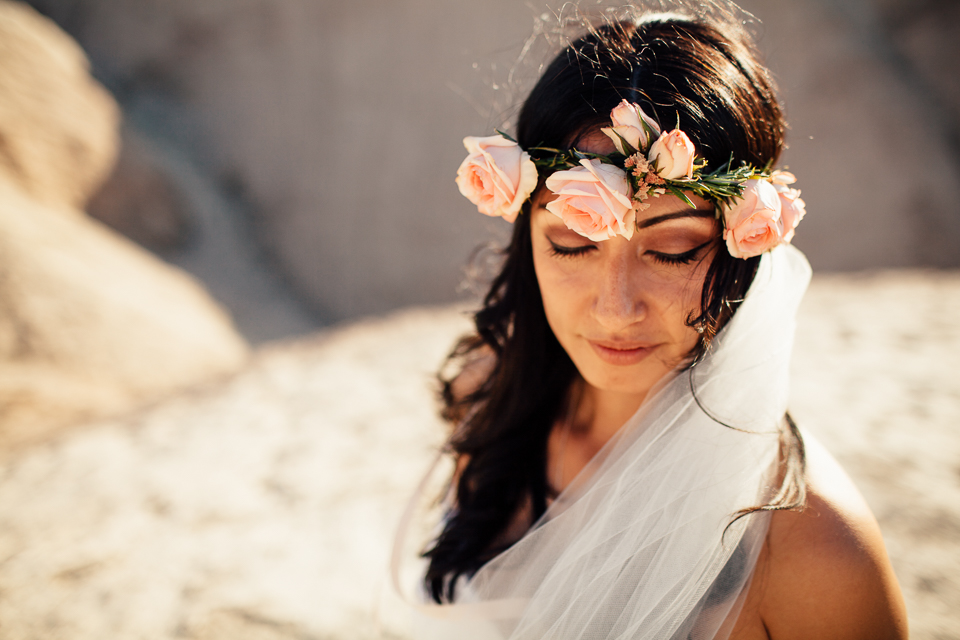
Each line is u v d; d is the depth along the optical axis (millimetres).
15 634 2379
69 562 2840
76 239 8891
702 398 989
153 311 8203
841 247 13062
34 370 6348
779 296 990
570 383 1359
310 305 12992
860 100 13734
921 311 5328
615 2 1155
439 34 14508
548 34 1259
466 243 13352
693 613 1002
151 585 2639
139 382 6875
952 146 13891
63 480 3721
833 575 906
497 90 1384
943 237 12992
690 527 989
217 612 2424
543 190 983
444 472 3195
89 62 13750
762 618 994
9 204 8539
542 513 1352
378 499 3164
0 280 7004
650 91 906
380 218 13617
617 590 1042
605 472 1102
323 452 3771
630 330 967
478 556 1348
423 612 1345
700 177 870
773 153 995
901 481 2771
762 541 955
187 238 11523
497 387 1401
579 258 967
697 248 932
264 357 6051
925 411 3461
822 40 14031
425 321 6730
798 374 4133
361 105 14227
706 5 1104
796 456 970
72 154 10094
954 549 2297
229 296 10875
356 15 14586
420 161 13875
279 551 2807
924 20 14531
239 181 13906
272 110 14250
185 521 3143
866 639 914
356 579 2553
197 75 14422
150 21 14445
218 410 4566
